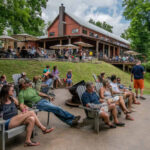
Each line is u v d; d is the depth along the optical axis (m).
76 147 2.71
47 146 2.74
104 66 18.66
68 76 9.60
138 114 4.73
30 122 2.71
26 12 8.78
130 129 3.56
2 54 13.33
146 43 24.73
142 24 23.02
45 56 16.73
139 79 7.06
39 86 5.46
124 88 6.21
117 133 3.33
